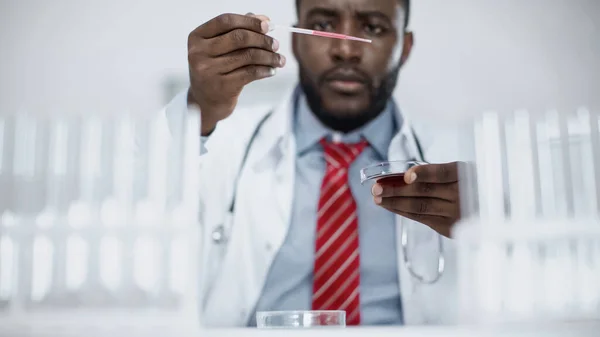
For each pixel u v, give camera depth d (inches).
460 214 52.2
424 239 63.6
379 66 67.6
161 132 59.2
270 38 49.9
